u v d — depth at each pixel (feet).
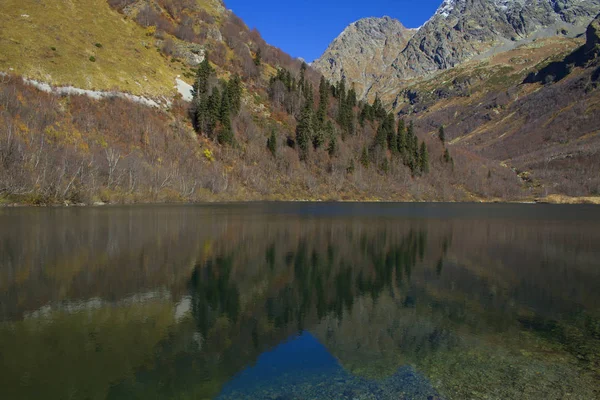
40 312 53.16
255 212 201.67
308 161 361.30
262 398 32.53
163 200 238.68
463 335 47.52
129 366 38.45
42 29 281.13
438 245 113.60
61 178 188.55
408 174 412.77
